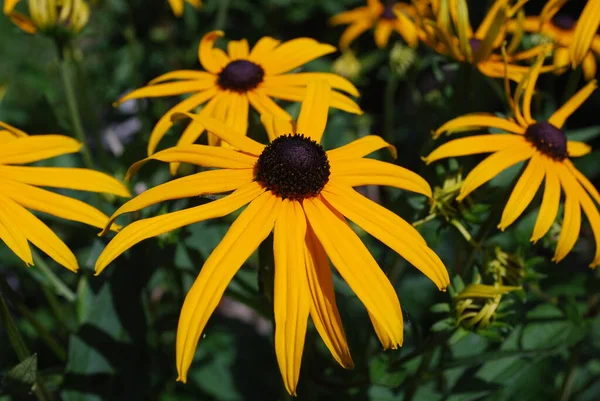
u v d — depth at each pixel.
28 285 0.40
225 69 0.31
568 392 0.37
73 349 0.31
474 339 0.32
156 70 0.49
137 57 0.47
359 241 0.25
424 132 0.40
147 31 0.51
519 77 0.32
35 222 0.26
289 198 0.26
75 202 0.27
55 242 0.26
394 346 0.24
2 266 0.42
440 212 0.29
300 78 0.31
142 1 0.50
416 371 0.31
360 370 0.32
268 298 0.26
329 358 0.34
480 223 0.29
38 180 0.27
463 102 0.33
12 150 0.27
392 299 0.24
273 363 0.41
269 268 0.26
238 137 0.27
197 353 0.39
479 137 0.29
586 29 0.31
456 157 0.31
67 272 0.40
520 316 0.30
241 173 0.26
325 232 0.25
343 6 0.54
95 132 0.38
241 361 0.40
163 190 0.25
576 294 0.32
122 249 0.24
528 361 0.32
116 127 0.51
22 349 0.28
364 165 0.27
